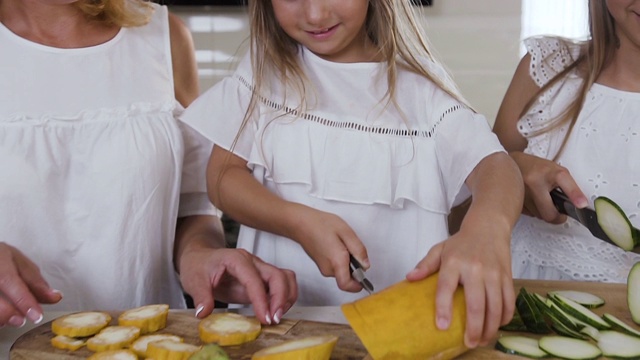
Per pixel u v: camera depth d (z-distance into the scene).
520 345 0.95
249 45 1.33
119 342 0.95
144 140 1.28
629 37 1.30
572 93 1.44
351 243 1.09
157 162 1.29
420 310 0.90
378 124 1.26
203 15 3.21
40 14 1.25
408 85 1.28
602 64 1.41
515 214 1.04
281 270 1.09
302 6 1.15
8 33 1.24
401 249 1.29
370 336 0.88
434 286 0.92
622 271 1.35
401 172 1.26
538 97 1.46
